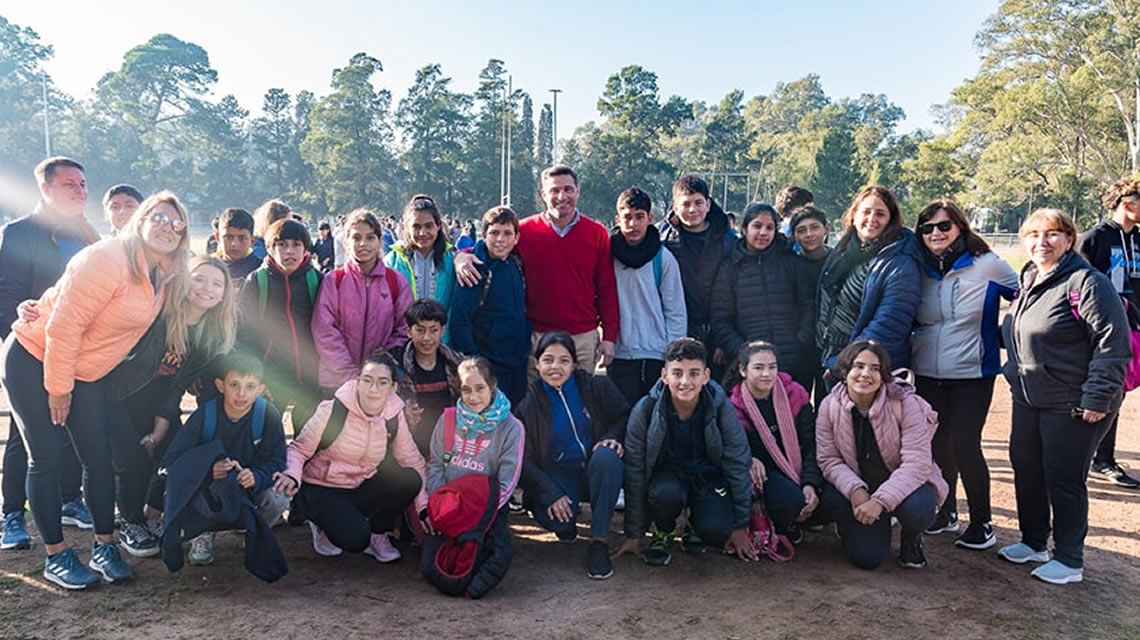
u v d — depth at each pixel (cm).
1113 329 364
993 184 4100
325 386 442
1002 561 416
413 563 407
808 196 606
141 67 6259
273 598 355
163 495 386
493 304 471
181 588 362
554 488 411
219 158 6494
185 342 373
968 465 427
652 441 404
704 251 512
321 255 1483
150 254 355
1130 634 333
